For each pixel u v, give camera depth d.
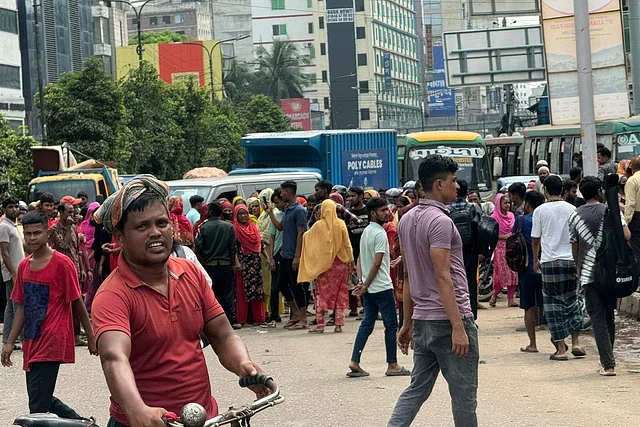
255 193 19.06
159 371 4.52
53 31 70.44
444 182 7.30
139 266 4.54
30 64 64.81
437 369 7.47
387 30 148.88
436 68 143.75
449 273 7.15
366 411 9.48
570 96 21.02
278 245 17.38
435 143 35.84
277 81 115.38
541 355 12.58
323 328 15.72
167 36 143.50
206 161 59.44
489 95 126.81
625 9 45.22
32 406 8.84
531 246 12.70
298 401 10.04
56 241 15.77
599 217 10.84
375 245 11.34
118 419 4.52
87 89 45.16
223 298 16.62
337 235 15.48
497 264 18.19
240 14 161.25
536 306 14.60
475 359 7.25
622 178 17.50
